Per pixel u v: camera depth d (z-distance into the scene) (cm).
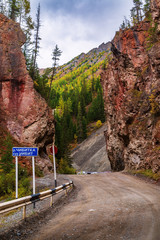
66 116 11306
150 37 3672
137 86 3728
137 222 595
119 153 4425
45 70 4747
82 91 14712
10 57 3092
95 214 732
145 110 3156
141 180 2053
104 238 473
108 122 5150
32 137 2867
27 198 682
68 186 1405
